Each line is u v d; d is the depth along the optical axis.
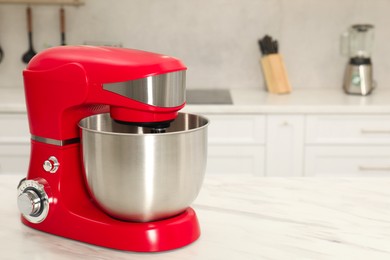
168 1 3.26
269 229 1.15
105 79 1.05
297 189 1.42
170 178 1.02
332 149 2.80
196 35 3.29
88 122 1.14
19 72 3.31
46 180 1.15
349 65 3.08
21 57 3.29
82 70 1.07
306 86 3.34
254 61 3.32
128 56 1.06
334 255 1.03
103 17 3.27
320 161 2.81
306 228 1.16
